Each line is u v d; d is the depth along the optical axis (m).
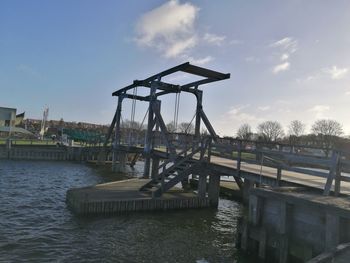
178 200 14.90
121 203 13.54
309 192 9.62
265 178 12.15
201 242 11.00
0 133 73.00
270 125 86.19
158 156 22.23
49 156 41.09
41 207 14.52
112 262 9.06
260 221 9.50
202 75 20.41
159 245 10.52
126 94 29.92
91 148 40.16
